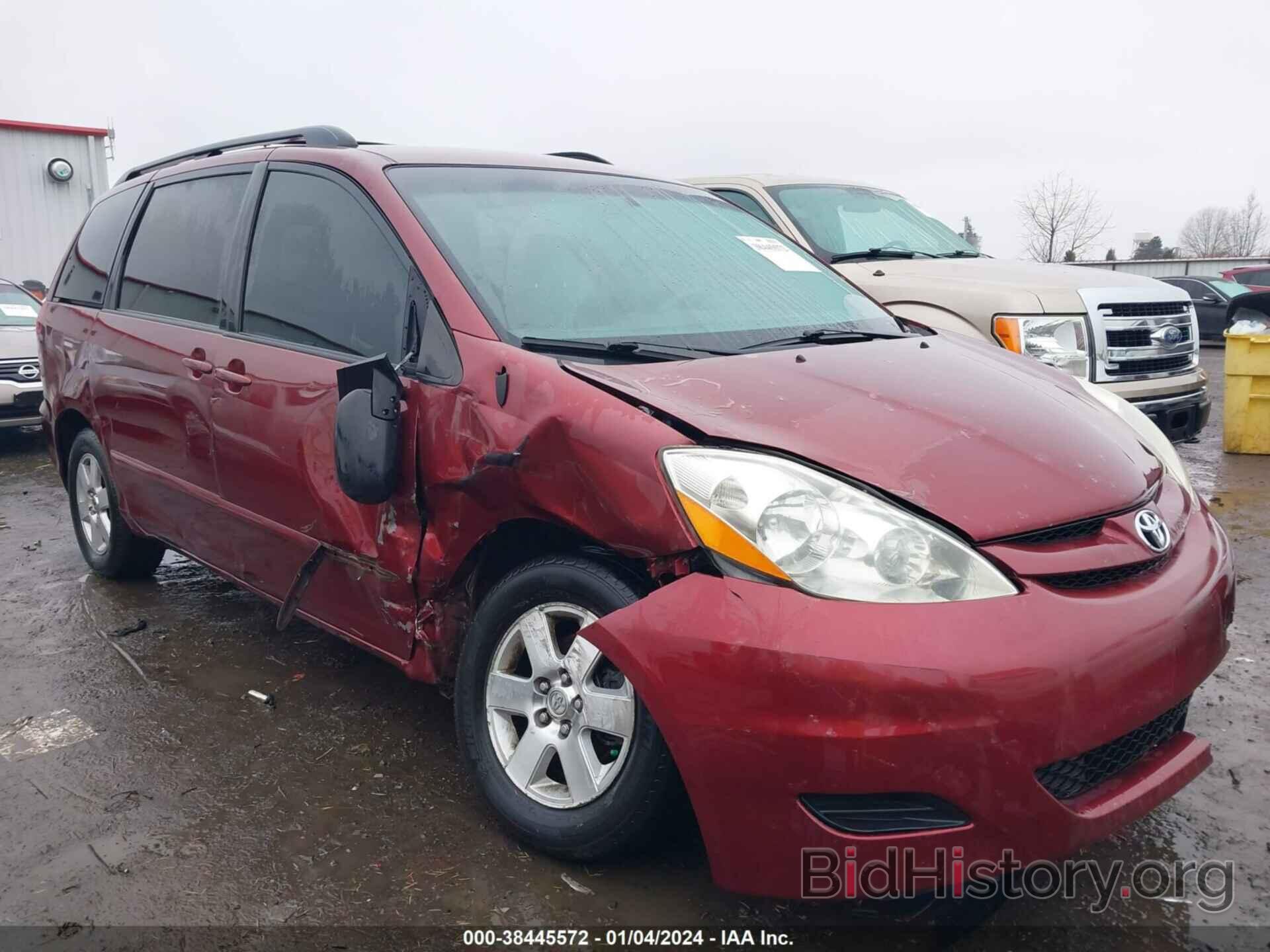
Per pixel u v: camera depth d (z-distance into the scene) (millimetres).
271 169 3695
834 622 2055
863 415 2467
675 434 2332
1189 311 6242
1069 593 2201
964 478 2295
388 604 2975
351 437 2764
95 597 4742
